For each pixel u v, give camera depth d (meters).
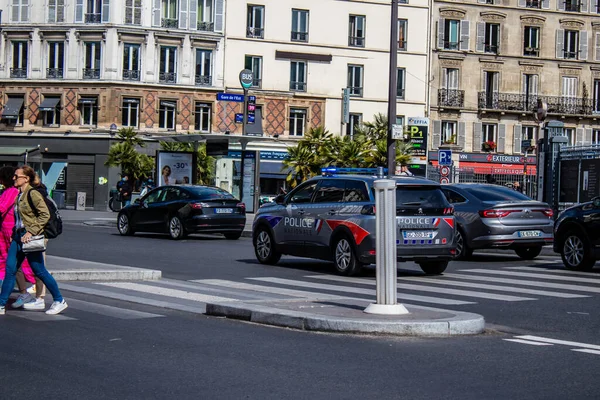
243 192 39.19
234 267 18.81
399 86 63.88
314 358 8.58
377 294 10.82
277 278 16.61
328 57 62.44
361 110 63.34
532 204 21.11
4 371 7.84
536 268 19.45
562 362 8.60
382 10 63.59
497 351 9.14
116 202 51.59
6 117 59.34
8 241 12.27
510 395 7.14
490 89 65.75
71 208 58.44
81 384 7.35
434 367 8.23
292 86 61.91
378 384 7.46
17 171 11.27
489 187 22.05
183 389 7.20
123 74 58.34
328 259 17.56
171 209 28.12
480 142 65.38
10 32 59.31
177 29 59.06
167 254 21.94
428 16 64.19
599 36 67.31
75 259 19.67
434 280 16.69
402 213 16.61
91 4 58.41
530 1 66.00
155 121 59.00
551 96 66.56
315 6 62.12
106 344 9.25
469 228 21.20
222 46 60.19
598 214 18.28
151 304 12.49
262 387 7.30
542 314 12.19
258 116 60.84
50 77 58.97
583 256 18.56
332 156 52.12
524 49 66.06
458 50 64.75
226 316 11.33
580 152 27.95
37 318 11.07
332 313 10.76
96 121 58.53
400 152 49.84
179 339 9.61
